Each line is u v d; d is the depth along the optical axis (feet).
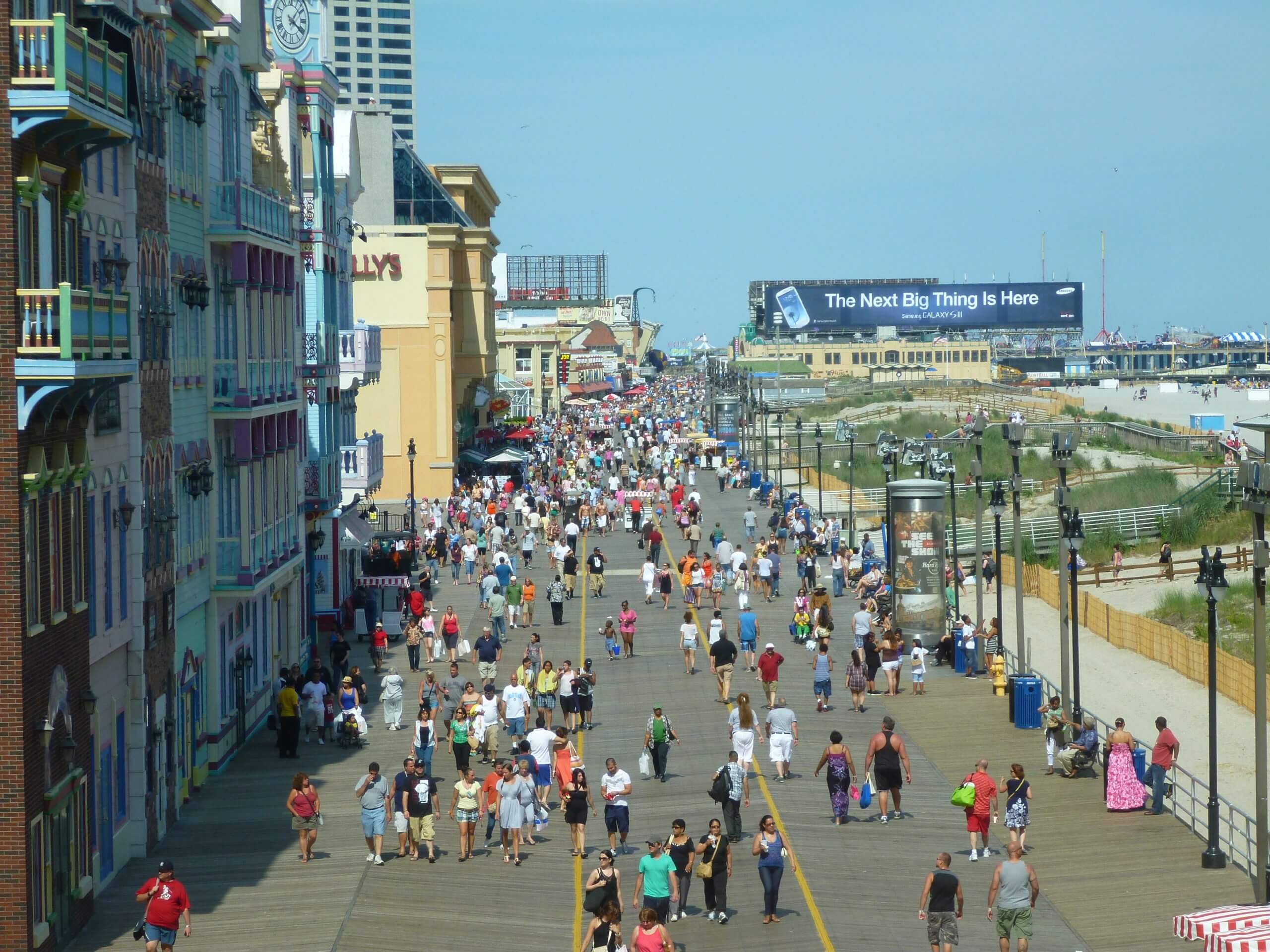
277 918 142.10
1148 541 426.10
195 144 201.87
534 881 153.58
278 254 236.02
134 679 163.84
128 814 163.73
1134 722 254.68
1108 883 147.95
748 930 137.69
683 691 240.53
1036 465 586.86
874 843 162.61
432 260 517.96
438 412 520.42
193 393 199.41
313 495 281.33
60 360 126.52
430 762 191.52
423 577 338.34
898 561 266.16
